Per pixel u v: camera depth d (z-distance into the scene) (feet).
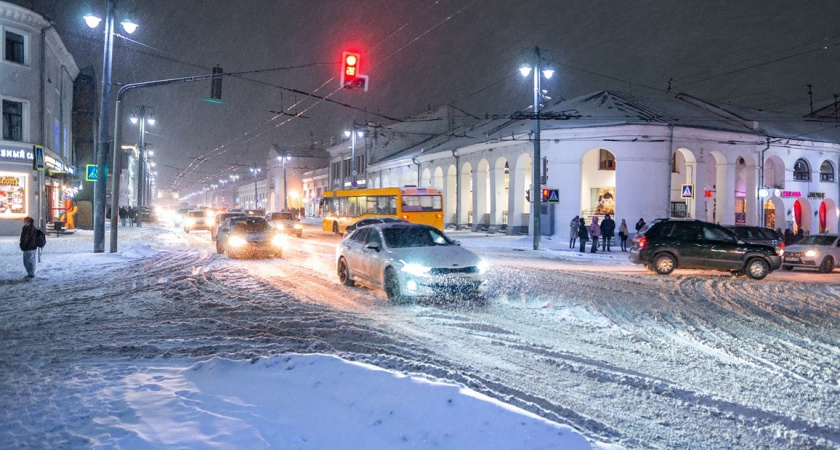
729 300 40.27
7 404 16.66
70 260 62.80
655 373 21.15
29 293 41.14
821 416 16.80
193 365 20.25
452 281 36.32
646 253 56.90
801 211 126.93
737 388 19.42
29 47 101.19
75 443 13.55
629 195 105.60
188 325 29.89
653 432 15.34
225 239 72.84
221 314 33.14
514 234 125.39
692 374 21.08
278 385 17.21
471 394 14.33
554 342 26.00
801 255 66.59
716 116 128.67
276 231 71.97
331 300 37.99
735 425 15.96
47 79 107.96
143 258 68.90
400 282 36.42
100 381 19.01
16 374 20.12
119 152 70.28
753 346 25.79
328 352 23.09
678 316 33.22
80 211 141.90
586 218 120.26
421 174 167.94
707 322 31.48
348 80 56.95
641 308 35.83
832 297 42.73
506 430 12.55
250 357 21.95
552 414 16.05
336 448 12.90
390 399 14.82
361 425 13.80
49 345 25.16
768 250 55.26
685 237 56.49
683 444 14.55
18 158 98.84
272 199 327.88
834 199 128.77
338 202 129.08
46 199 113.09
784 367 22.29
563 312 33.86
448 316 32.24
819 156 126.00
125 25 65.77
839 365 22.70
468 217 147.23
